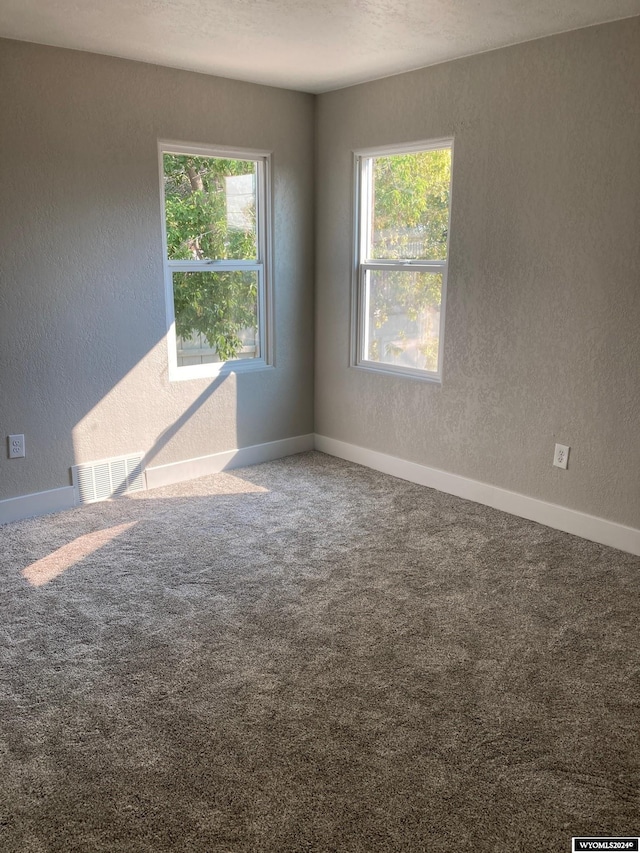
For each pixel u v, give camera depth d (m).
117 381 3.88
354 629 2.60
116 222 3.70
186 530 3.51
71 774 1.88
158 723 2.08
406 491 4.10
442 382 3.98
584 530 3.43
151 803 1.79
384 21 2.96
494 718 2.12
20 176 3.34
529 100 3.30
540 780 1.87
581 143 3.13
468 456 3.92
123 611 2.72
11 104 3.25
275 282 4.49
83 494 3.86
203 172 4.09
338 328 4.59
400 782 1.86
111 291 3.75
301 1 2.70
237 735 2.04
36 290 3.49
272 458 4.73
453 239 3.77
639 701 2.20
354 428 4.62
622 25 2.92
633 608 2.75
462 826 1.72
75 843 1.67
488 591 2.89
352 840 1.68
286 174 4.38
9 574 3.02
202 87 3.88
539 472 3.58
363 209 4.32
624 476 3.23
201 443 4.34
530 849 1.66
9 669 2.34
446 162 3.81
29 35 3.16
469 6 2.77
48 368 3.60
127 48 3.38
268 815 1.75
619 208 3.05
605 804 1.79
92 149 3.54
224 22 2.97
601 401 3.26
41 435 3.64
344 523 3.61
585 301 3.24
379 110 4.02
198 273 4.18
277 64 3.67
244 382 4.46
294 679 2.30
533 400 3.54
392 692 2.24
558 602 2.80
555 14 2.86
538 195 3.34
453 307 3.84
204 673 2.33
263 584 2.95
